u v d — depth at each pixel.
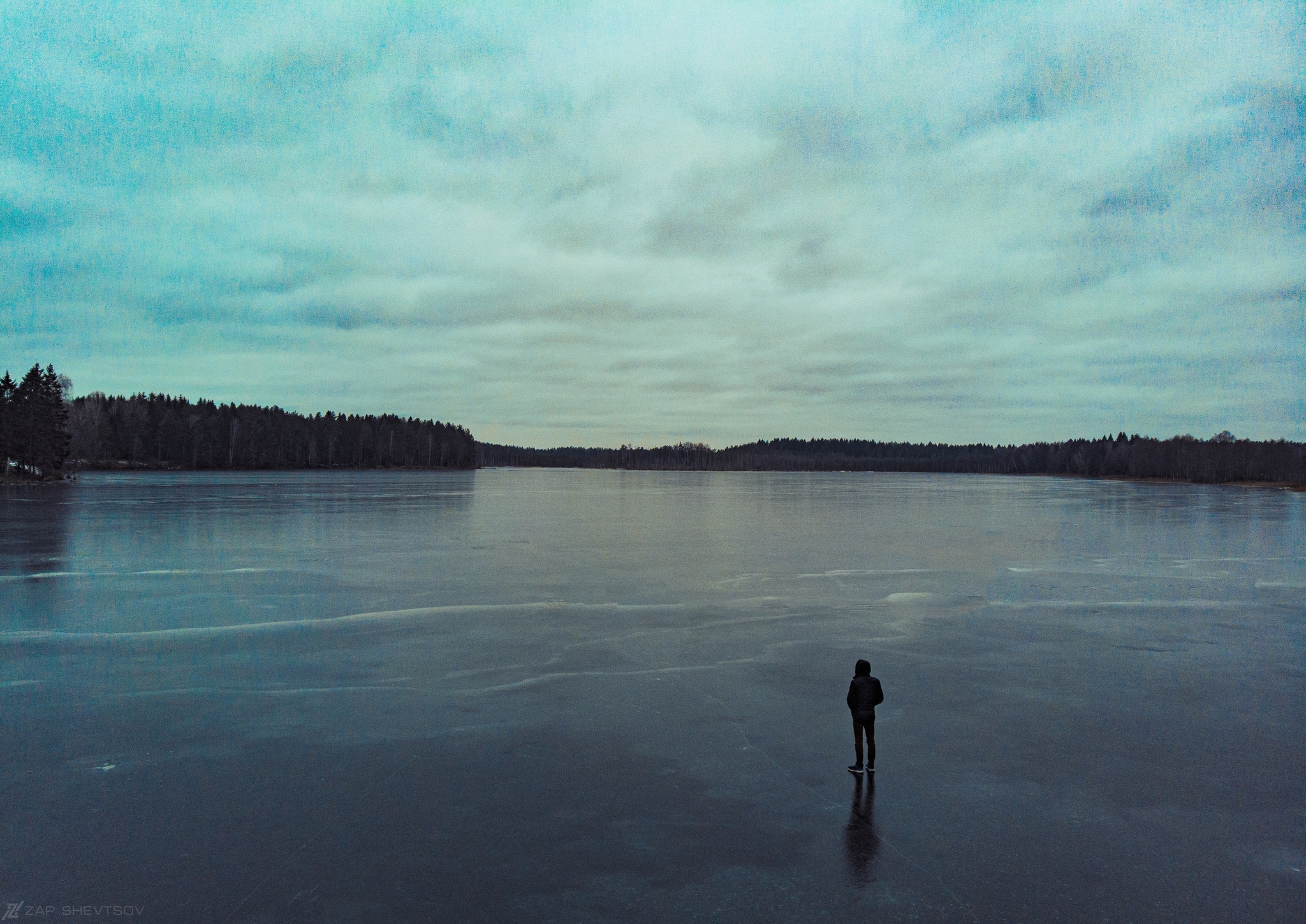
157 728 10.24
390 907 6.09
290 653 14.35
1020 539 37.91
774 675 13.04
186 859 6.82
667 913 6.05
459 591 21.30
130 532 36.31
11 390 90.25
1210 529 44.19
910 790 8.40
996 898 6.32
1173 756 9.47
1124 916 6.08
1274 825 7.67
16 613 17.91
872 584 23.22
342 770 8.80
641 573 25.05
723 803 8.03
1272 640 15.98
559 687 12.22
